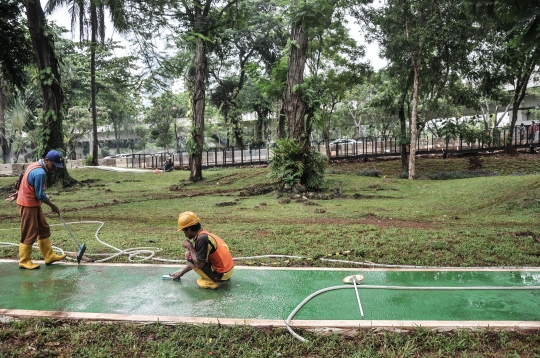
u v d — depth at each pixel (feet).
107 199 53.26
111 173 84.79
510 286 16.74
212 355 11.62
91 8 68.08
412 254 21.86
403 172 80.89
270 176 56.29
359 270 18.89
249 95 129.49
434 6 65.98
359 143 103.35
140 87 62.03
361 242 24.48
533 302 15.01
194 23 66.74
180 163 113.50
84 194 59.93
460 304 14.85
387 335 12.58
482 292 15.99
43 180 19.12
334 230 28.19
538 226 30.42
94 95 99.35
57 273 18.79
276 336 12.69
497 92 76.02
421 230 27.94
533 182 48.21
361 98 144.36
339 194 51.65
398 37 66.59
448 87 77.10
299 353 11.77
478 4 20.03
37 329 13.05
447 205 42.96
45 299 15.52
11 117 124.47
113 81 63.36
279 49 116.16
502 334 12.46
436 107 81.82
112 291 16.33
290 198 50.67
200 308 14.53
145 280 17.65
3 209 46.01
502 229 28.40
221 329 12.85
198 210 42.29
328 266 20.17
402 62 71.61
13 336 12.77
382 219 34.71
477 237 25.53
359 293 15.93
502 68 71.41
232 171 79.82
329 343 12.23
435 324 13.03
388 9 69.21
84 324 13.47
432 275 18.20
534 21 18.81
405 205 43.52
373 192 54.75
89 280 17.71
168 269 19.24
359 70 83.15
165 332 12.94
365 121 162.61
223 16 71.72
